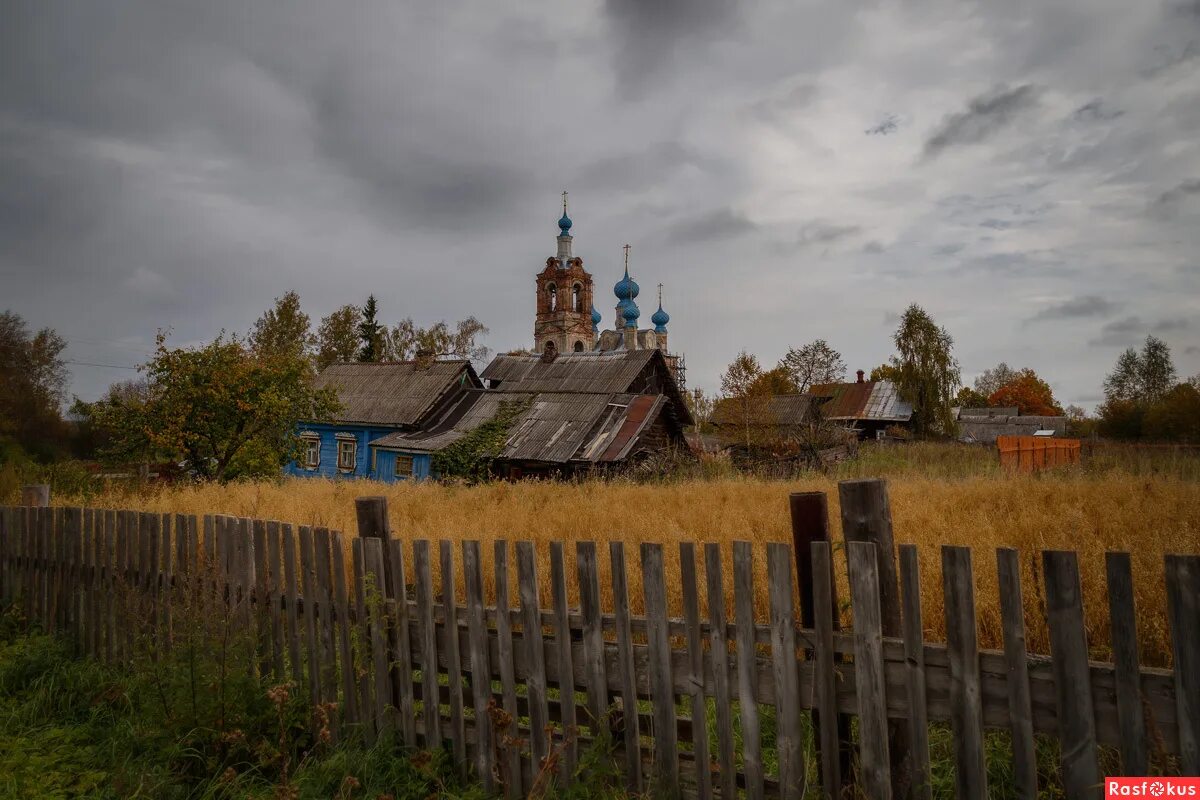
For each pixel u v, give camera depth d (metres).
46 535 6.98
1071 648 2.71
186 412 21.03
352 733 4.54
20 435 38.88
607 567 6.98
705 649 3.42
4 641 6.70
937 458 27.14
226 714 4.56
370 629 4.51
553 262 73.00
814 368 68.25
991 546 6.64
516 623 4.35
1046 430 55.44
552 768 3.64
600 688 3.65
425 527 9.51
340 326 64.50
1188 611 2.53
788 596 3.16
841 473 22.53
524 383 35.94
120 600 5.96
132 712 5.02
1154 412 49.41
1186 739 2.50
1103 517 7.80
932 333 50.34
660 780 3.48
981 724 2.85
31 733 4.97
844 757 3.22
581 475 23.78
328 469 34.00
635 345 77.31
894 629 3.09
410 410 31.67
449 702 4.33
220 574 5.36
